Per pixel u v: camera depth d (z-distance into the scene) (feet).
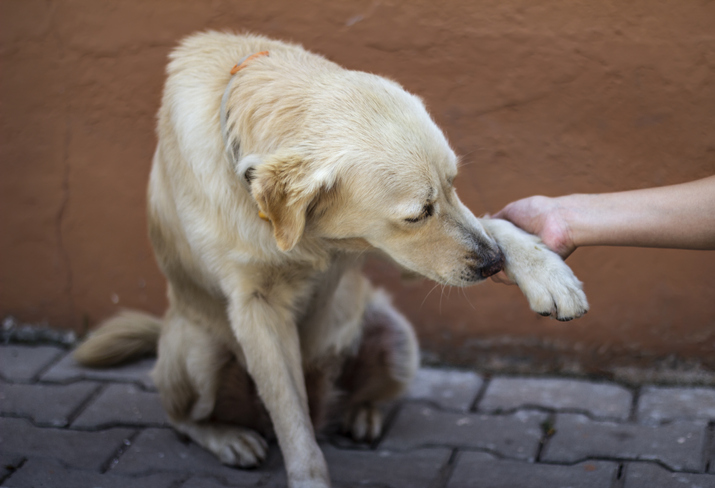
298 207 5.24
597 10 6.01
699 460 5.69
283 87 5.43
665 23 5.96
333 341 6.14
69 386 6.51
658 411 6.06
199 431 6.04
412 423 6.16
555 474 5.70
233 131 5.45
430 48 6.24
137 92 6.53
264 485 5.77
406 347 6.20
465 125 6.31
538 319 6.51
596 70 6.09
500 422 6.10
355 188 5.32
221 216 5.55
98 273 6.87
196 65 5.69
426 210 5.34
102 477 5.80
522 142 6.27
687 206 5.33
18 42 6.57
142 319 6.61
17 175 6.77
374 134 5.31
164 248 6.05
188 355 6.04
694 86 6.00
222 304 5.96
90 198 6.74
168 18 6.42
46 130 6.67
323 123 5.33
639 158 6.15
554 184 6.29
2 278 6.95
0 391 6.46
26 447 6.00
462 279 5.41
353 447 6.04
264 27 6.37
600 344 6.45
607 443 5.86
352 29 6.29
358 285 6.18
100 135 6.63
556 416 6.10
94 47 6.51
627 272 6.31
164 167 5.80
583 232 5.47
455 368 6.61
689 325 6.30
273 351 5.66
